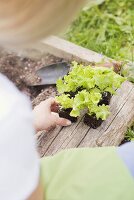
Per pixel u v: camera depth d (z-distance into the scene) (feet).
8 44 2.75
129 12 9.85
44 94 8.18
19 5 2.57
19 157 2.91
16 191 2.95
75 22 9.83
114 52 8.91
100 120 6.91
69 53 8.42
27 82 8.67
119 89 7.44
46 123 6.62
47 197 4.46
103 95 7.04
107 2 10.13
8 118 2.81
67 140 6.88
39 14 2.62
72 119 6.99
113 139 6.88
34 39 2.77
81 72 6.98
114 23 9.72
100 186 4.45
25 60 8.98
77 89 7.08
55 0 2.60
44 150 6.81
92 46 9.18
